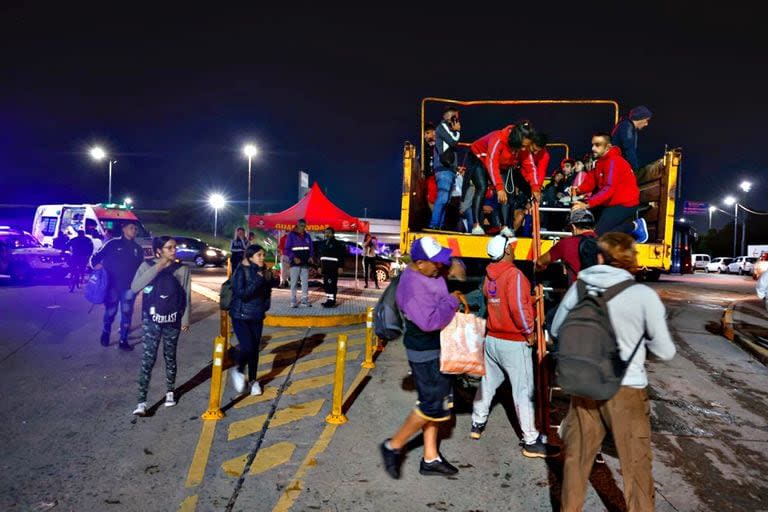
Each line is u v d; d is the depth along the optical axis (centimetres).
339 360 508
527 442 441
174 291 523
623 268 306
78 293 1359
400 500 368
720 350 881
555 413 552
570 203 701
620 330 288
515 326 434
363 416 526
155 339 520
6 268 1516
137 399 562
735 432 509
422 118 848
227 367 691
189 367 691
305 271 1124
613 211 604
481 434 488
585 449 305
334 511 351
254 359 582
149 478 390
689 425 524
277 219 1750
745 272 3984
